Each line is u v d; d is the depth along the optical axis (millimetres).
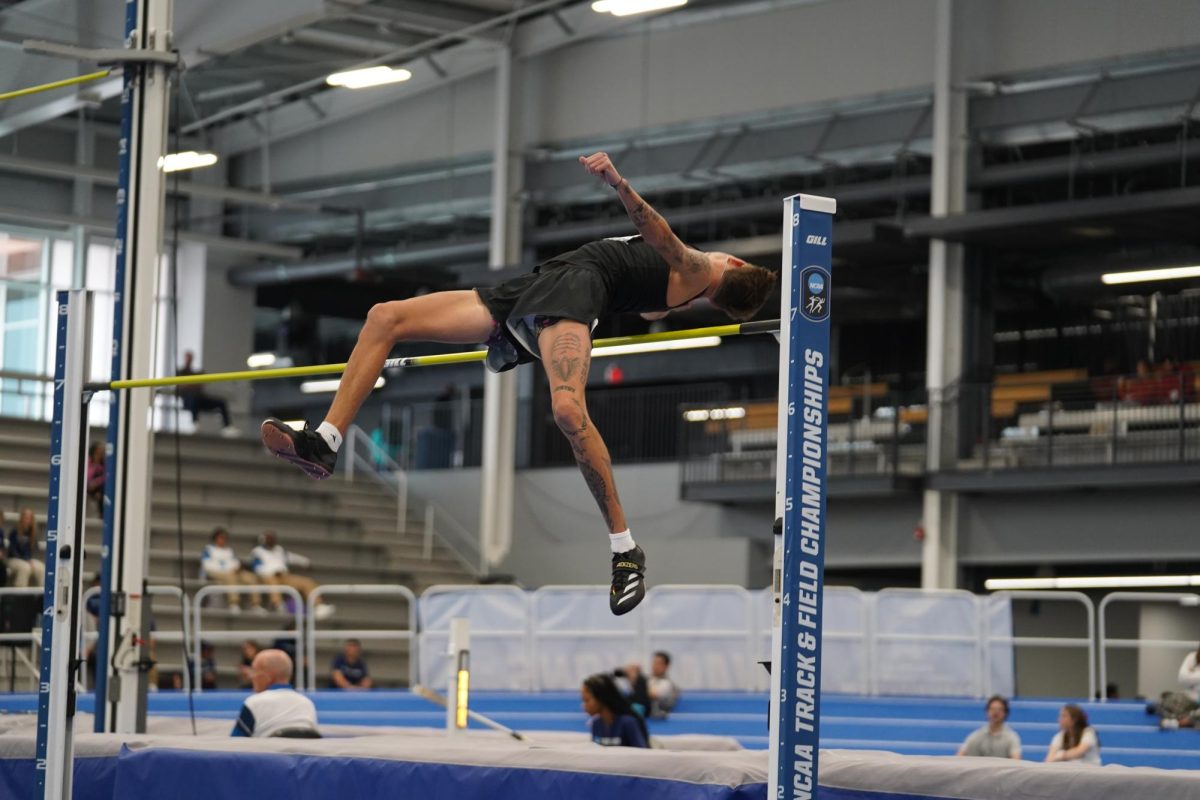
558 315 5789
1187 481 21141
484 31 25922
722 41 25531
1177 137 22016
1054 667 27656
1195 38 20953
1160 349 24859
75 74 19562
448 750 6738
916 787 5805
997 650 18312
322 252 31656
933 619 18422
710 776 5879
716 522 25922
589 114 26781
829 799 5973
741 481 24891
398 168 29000
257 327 36594
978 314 23859
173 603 22375
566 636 18719
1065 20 22125
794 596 5012
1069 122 21922
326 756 6969
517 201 27234
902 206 24125
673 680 18547
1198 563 25609
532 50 26719
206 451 27078
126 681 11391
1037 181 23172
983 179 23062
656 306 6141
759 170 25109
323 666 23047
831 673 18531
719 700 18141
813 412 5098
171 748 7371
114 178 25984
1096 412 22438
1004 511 23516
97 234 29562
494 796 6434
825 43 24469
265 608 22516
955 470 23141
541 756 6406
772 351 28828
